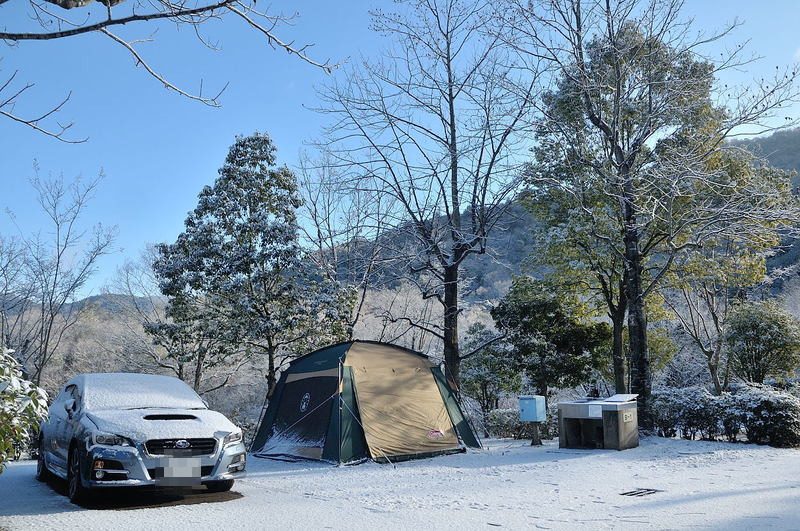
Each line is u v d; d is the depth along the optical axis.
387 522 5.48
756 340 20.56
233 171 19.22
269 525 5.34
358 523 5.44
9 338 25.38
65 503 6.62
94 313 30.45
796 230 13.52
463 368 23.06
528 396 12.62
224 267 18.52
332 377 10.73
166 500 6.79
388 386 11.09
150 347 26.22
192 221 19.67
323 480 8.34
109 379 8.12
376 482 8.12
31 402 5.23
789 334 20.25
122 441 6.39
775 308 21.42
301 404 11.10
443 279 16.53
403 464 9.95
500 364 22.14
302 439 10.66
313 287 18.06
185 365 25.67
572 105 16.28
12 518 5.62
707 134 15.18
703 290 23.31
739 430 12.45
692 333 23.42
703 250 19.55
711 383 24.73
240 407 26.05
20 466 10.65
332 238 21.00
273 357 18.64
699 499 6.31
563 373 21.70
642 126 14.60
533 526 5.25
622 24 14.38
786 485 7.04
